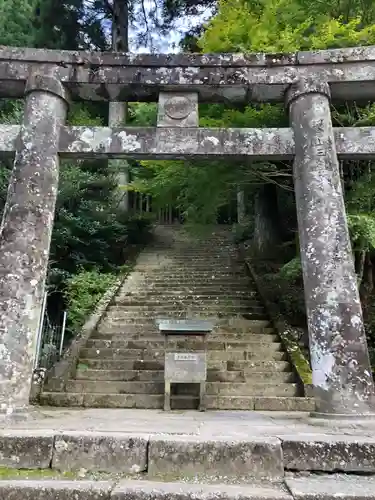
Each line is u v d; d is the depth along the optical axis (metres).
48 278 10.23
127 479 3.02
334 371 4.36
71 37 16.58
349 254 4.78
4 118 10.92
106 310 9.37
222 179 8.45
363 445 3.23
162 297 10.20
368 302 8.62
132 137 5.34
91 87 5.66
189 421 4.48
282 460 3.16
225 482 2.99
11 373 4.34
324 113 5.26
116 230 13.98
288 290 9.66
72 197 12.17
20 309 4.56
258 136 5.35
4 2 13.09
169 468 3.11
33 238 4.84
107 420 4.48
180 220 20.84
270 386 6.44
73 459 3.18
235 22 7.44
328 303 4.58
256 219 13.73
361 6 7.57
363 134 5.30
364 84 5.44
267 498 2.66
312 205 4.96
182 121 5.51
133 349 7.52
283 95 5.78
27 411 4.32
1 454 3.20
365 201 7.20
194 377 5.61
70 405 6.03
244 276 11.65
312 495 2.69
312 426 4.09
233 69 5.55
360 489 2.80
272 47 6.85
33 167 5.08
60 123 5.44
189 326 5.70
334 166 5.06
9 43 12.69
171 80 5.54
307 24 6.94
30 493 2.77
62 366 6.83
